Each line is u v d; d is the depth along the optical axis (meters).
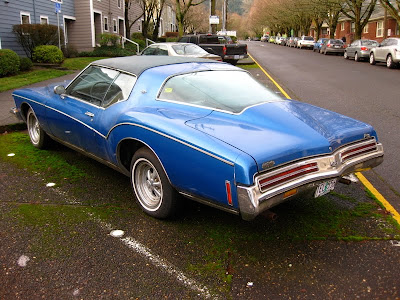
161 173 3.39
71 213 3.71
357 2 30.48
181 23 26.81
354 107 9.16
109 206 3.89
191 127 3.17
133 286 2.69
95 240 3.25
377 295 2.62
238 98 3.63
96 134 4.09
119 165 3.94
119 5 31.27
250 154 2.75
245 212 2.72
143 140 3.44
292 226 3.55
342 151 3.26
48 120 4.98
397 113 8.45
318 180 3.04
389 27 35.94
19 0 18.05
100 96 4.25
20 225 3.45
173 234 3.39
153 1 32.59
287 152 2.89
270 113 3.37
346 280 2.79
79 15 24.70
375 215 3.75
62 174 4.71
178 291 2.65
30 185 4.34
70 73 14.77
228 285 2.72
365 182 4.61
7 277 2.74
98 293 2.61
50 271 2.82
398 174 4.85
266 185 2.75
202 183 2.99
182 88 3.72
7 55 12.94
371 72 17.42
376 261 3.01
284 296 2.62
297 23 62.25
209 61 4.52
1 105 8.40
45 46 16.72
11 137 6.27
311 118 3.54
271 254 3.10
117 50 23.67
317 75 16.09
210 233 3.41
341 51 31.83
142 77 3.96
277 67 19.97
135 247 3.17
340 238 3.33
